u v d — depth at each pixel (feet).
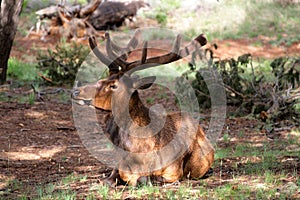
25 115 45.24
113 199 23.29
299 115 46.16
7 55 55.47
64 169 30.89
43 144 37.32
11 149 35.42
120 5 91.25
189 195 23.63
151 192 23.88
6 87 54.65
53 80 58.23
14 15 54.44
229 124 44.88
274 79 49.37
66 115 46.21
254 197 23.49
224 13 93.66
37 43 81.30
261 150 36.24
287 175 27.25
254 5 95.30
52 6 90.63
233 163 31.40
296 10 93.76
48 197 23.81
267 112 45.85
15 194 25.12
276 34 86.12
